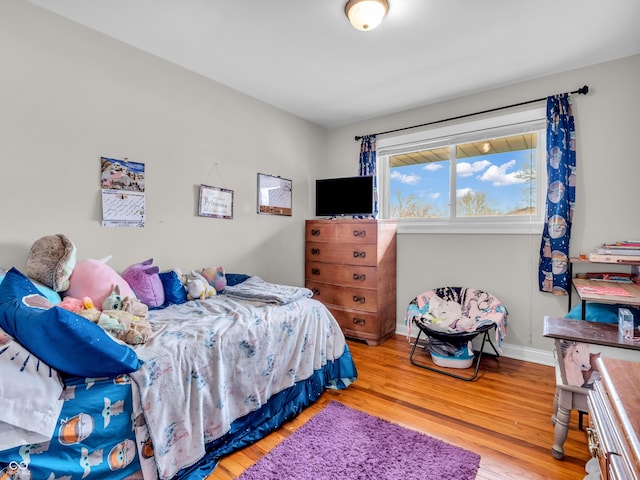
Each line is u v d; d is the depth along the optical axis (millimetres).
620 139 2350
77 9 1816
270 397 1845
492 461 1539
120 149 2135
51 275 1650
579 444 1666
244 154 2973
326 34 2064
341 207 3400
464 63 2430
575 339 1510
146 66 2266
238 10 1825
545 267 2602
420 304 2990
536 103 2678
